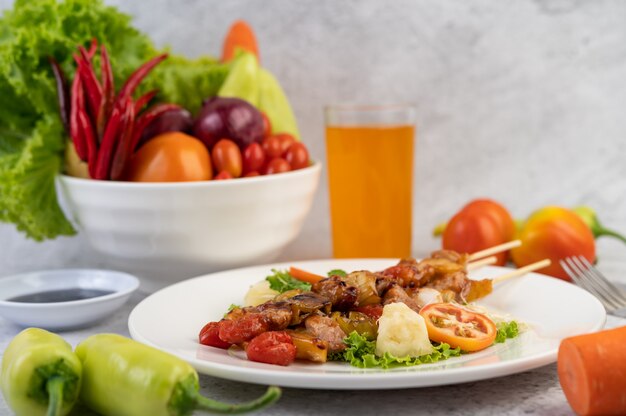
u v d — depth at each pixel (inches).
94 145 61.4
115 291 60.8
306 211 67.5
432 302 51.1
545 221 68.2
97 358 39.0
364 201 69.9
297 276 56.4
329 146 71.4
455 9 84.3
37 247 83.6
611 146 86.7
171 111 65.4
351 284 50.4
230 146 64.0
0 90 65.9
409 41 84.6
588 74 85.7
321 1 83.8
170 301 53.8
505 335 47.4
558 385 44.6
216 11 83.9
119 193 59.7
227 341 45.1
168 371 36.7
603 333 38.7
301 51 84.7
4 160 64.7
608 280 67.8
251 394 43.8
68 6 67.4
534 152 86.7
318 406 41.9
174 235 60.8
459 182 87.0
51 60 64.7
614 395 37.2
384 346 44.1
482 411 40.9
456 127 86.1
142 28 83.6
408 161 70.6
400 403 42.1
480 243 69.5
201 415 40.3
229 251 63.0
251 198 61.7
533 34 85.0
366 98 85.3
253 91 72.3
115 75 68.8
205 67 73.9
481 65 85.3
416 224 87.4
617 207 87.3
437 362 43.8
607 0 84.5
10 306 54.1
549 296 54.6
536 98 86.0
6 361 39.6
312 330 45.4
